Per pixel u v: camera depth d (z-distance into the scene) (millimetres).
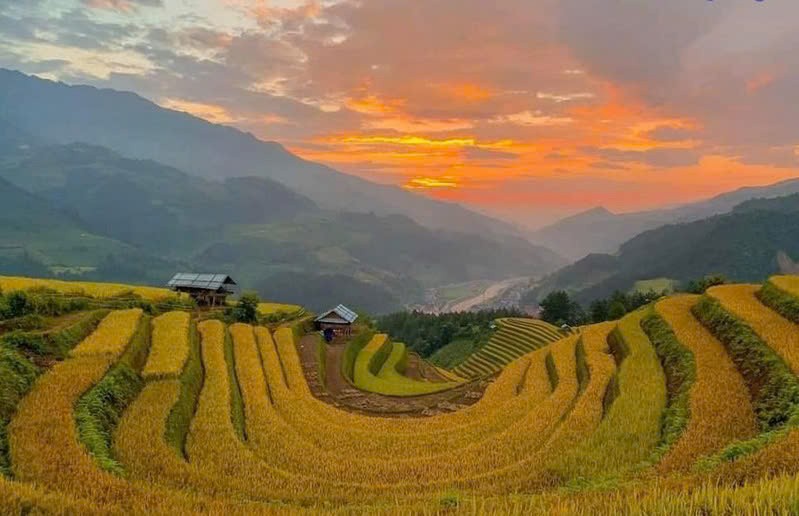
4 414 21297
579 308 128875
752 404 23641
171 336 39031
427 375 69812
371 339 71438
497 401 36188
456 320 134000
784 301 35000
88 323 36438
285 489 20281
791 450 14961
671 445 20703
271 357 44438
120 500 14852
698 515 10961
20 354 27375
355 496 19453
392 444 28000
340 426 30875
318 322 65750
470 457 24938
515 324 104062
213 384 33312
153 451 21109
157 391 28578
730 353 30609
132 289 61594
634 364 33156
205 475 19906
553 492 16781
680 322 38250
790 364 24344
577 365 41281
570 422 26969
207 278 67000
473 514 13047
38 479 16125
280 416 31812
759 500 10625
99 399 24172
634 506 11641
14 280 56719
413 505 15508
